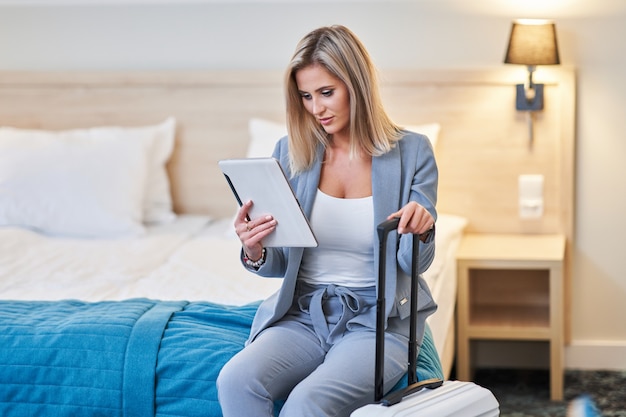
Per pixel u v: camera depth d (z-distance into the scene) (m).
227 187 3.86
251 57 3.79
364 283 2.19
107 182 3.58
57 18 3.87
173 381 2.19
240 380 1.98
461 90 3.61
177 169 3.86
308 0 3.70
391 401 1.90
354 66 2.16
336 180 2.24
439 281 2.85
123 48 3.85
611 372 3.62
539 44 3.35
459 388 2.00
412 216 1.98
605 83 3.54
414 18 3.64
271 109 3.77
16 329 2.32
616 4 3.48
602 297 3.65
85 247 3.34
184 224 3.71
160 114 3.84
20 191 3.55
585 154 3.59
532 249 3.40
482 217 3.67
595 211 3.61
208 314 2.38
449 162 3.66
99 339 2.26
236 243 3.38
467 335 3.37
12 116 3.91
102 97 3.86
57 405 2.24
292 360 2.08
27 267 3.03
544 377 3.60
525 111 3.56
